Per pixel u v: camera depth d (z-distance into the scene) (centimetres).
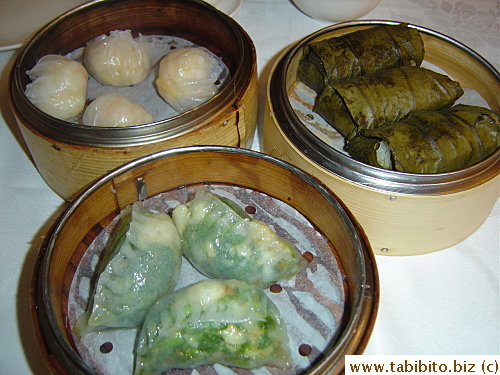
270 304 21
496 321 25
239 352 19
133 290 21
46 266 19
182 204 25
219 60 33
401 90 29
